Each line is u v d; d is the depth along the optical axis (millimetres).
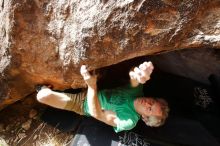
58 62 2584
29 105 3482
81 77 2602
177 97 2893
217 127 2709
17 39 2607
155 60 2789
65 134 3252
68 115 3295
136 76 2229
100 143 2953
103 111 2676
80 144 3006
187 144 2734
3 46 2764
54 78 2781
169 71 2889
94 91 2506
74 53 2385
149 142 2842
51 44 2506
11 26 2543
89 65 2377
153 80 2959
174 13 1856
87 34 2195
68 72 2590
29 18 2459
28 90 3107
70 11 2250
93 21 2121
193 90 2857
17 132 3406
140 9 1910
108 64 2307
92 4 2105
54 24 2387
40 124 3375
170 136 2799
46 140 3279
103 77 2840
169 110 2719
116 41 2121
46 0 2334
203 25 1843
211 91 2811
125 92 2705
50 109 3396
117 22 2033
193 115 2807
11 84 3014
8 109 3506
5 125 3469
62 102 2820
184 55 2625
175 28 1890
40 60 2670
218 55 2479
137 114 2641
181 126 2797
